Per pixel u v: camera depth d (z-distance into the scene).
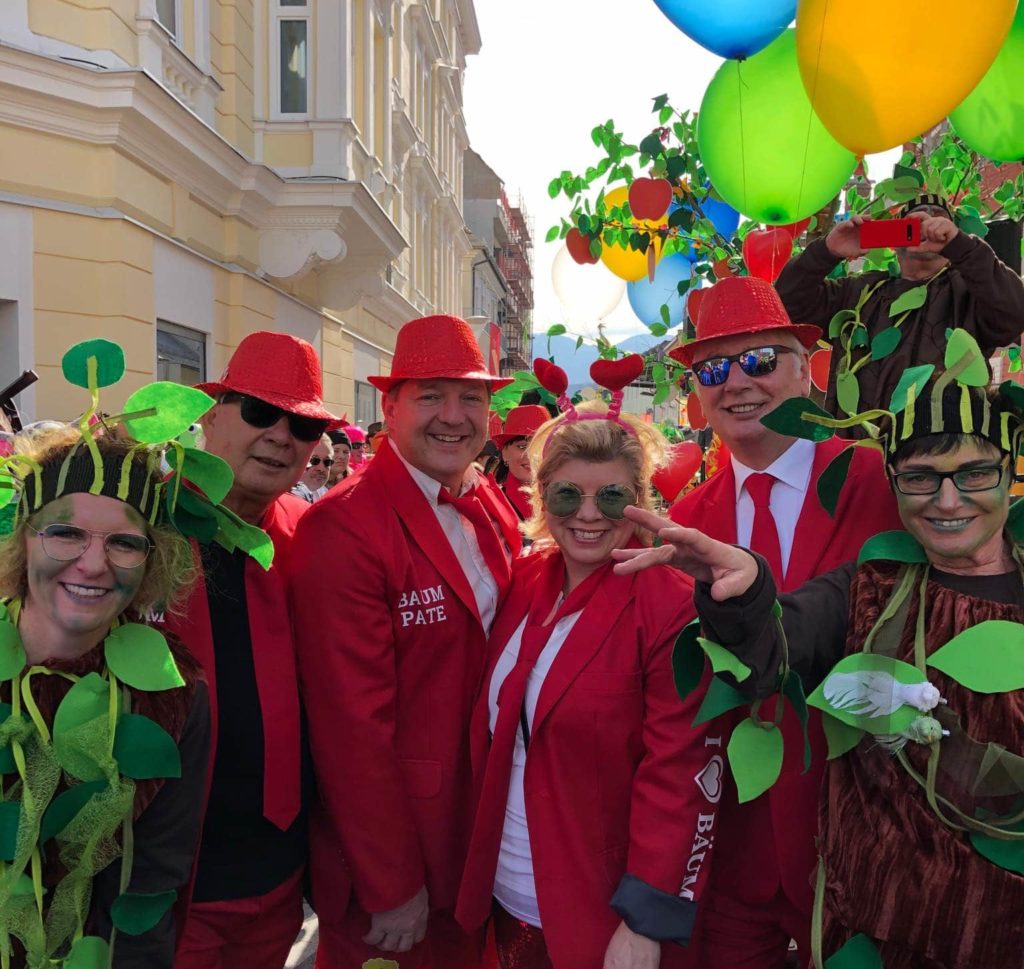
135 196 6.65
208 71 8.19
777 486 1.89
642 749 1.72
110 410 6.30
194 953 1.75
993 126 2.35
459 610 2.00
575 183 3.55
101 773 1.34
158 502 1.40
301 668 1.94
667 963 1.70
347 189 9.16
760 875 1.74
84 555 1.31
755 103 2.34
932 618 1.41
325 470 5.30
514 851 1.81
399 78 16.09
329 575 1.90
